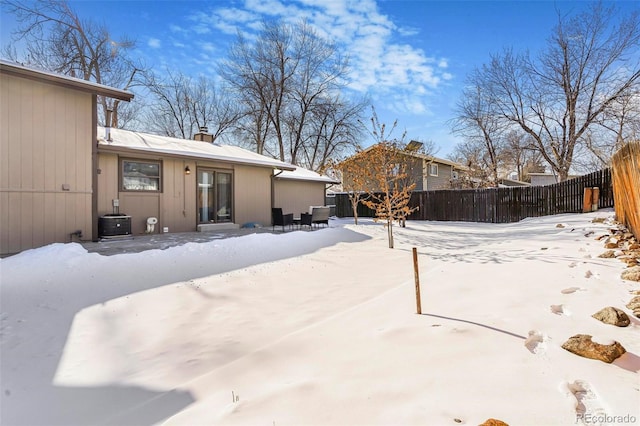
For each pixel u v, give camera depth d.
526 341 2.21
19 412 2.04
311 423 1.61
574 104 16.48
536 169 28.36
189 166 10.34
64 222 7.02
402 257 6.48
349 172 11.84
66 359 2.70
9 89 6.43
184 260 5.39
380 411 1.65
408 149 13.16
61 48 18.86
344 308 3.72
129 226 8.30
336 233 8.97
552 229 7.77
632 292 2.96
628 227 5.45
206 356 2.72
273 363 2.41
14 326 3.18
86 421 1.94
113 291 4.07
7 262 4.59
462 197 15.15
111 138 9.03
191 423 1.75
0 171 6.33
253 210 12.41
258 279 4.89
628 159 4.99
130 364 2.63
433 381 1.86
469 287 3.61
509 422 1.46
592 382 1.73
